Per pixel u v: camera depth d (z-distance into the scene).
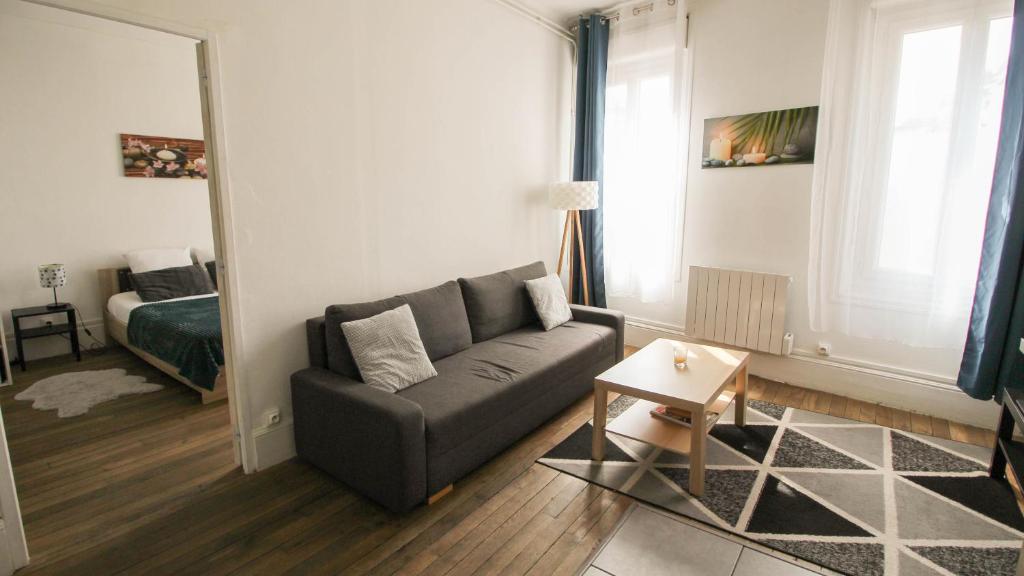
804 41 3.37
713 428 2.92
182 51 4.80
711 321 3.88
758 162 3.63
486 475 2.46
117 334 4.37
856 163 3.16
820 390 3.51
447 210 3.49
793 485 2.34
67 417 3.15
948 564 1.84
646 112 4.07
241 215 2.35
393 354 2.51
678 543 1.97
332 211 2.75
